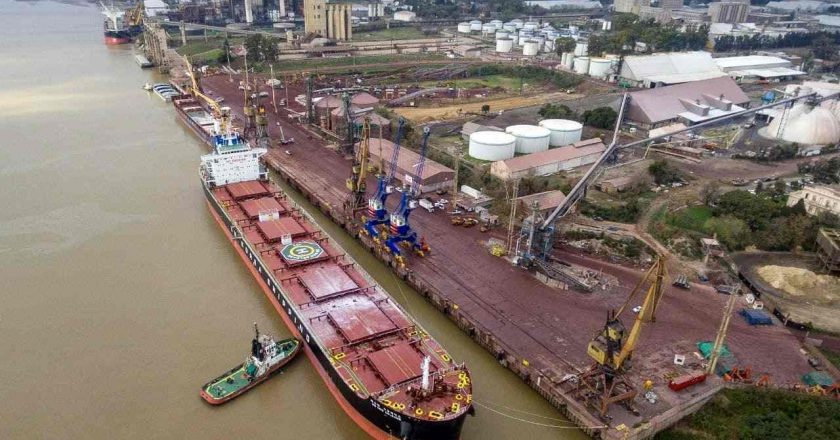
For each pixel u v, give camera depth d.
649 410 52.84
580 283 73.88
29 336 64.69
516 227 91.50
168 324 67.75
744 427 52.34
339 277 70.56
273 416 54.94
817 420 52.47
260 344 58.66
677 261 82.69
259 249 76.88
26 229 90.44
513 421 54.44
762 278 80.25
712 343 63.44
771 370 60.16
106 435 51.56
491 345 62.56
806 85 186.00
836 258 80.75
